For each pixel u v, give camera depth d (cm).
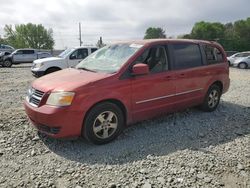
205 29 7819
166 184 353
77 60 1352
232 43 7462
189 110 672
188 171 383
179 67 570
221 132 536
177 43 581
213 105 670
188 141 489
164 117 613
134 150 450
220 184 354
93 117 450
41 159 418
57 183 356
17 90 988
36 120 446
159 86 529
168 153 439
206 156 429
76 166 398
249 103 771
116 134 484
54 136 438
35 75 1310
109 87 461
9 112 649
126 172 382
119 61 507
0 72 1869
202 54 629
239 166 398
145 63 515
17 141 475
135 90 493
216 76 657
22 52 2919
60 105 426
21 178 366
